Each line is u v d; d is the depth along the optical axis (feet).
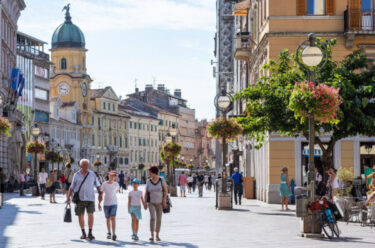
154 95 567.18
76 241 53.67
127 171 461.78
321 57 57.36
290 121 90.43
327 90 58.80
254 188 146.30
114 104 443.73
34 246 49.70
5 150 202.80
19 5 237.86
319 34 119.14
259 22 140.05
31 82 294.87
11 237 56.80
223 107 103.91
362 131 87.45
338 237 56.34
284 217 82.99
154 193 53.93
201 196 163.43
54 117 343.26
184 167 444.96
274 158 119.65
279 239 54.70
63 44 399.24
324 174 88.33
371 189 71.56
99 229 65.36
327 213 56.44
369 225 69.87
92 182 55.62
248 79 171.12
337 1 119.96
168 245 50.47
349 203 73.61
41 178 139.03
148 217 82.23
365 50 118.83
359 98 86.02
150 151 509.35
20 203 121.70
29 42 299.79
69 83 390.01
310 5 120.37
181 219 78.95
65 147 355.77
